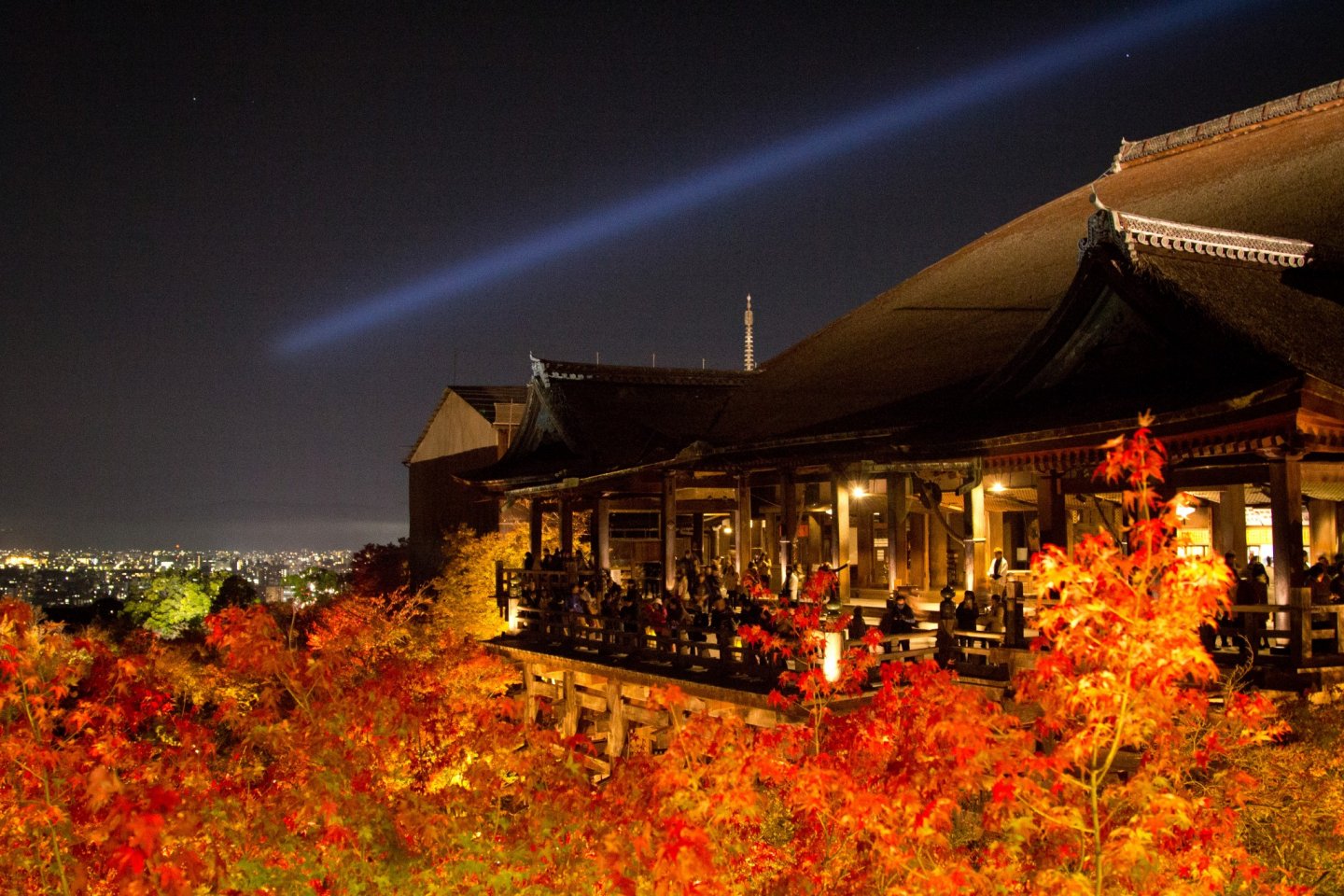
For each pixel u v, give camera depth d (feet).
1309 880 36.27
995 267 103.40
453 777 46.70
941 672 33.27
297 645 87.86
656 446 88.69
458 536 139.54
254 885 36.73
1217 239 61.46
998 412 62.39
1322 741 41.06
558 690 85.76
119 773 39.09
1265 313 56.54
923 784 29.17
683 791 34.12
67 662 43.04
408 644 102.53
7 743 33.78
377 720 45.01
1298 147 88.48
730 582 83.76
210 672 74.59
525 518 145.89
